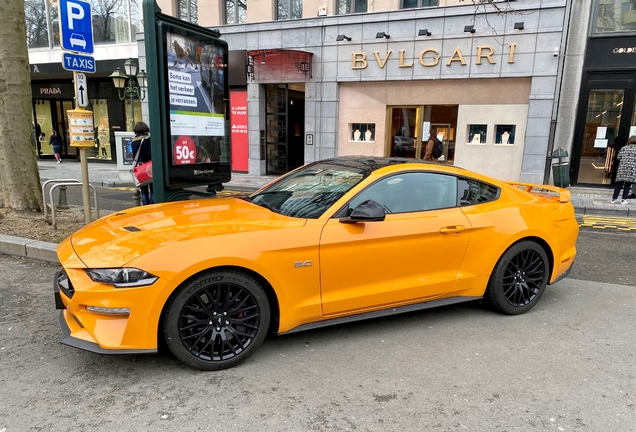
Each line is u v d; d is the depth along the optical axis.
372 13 13.66
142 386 2.99
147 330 2.92
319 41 14.54
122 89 19.92
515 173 12.97
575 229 4.66
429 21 13.10
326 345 3.62
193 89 6.08
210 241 3.08
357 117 14.71
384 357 3.44
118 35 18.89
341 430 2.57
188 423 2.61
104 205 9.93
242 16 16.00
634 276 5.57
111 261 2.91
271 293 3.34
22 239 5.97
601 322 4.15
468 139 13.43
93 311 2.89
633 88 11.77
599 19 11.98
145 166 7.62
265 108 16.11
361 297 3.58
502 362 3.39
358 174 3.88
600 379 3.16
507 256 4.14
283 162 16.41
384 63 13.80
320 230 3.39
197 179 6.24
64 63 5.73
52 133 22.38
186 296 3.00
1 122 7.26
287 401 2.84
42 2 19.55
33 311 4.20
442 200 4.00
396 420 2.67
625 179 10.59
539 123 12.34
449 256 3.89
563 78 12.32
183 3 16.73
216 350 3.20
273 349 3.54
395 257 3.65
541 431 2.59
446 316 4.26
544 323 4.12
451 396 2.93
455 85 13.29
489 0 9.88
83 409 2.73
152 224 3.42
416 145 14.18
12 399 2.82
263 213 3.70
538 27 11.97
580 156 12.63
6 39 6.98
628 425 2.65
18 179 7.50
